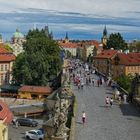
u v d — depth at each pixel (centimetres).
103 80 11812
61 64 12988
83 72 15050
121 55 16675
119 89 9581
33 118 10000
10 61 15412
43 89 11919
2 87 12656
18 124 8544
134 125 5412
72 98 6569
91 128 5094
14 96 12075
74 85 10512
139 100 6956
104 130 5019
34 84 12581
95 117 5878
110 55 19000
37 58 12419
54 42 13288
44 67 12388
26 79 12469
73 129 4428
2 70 15175
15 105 11338
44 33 18075
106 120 5684
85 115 5791
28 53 12850
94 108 6756
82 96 8394
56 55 12888
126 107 7012
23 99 11731
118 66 16550
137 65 16375
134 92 7538
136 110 6694
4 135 4334
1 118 4241
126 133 4912
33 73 12406
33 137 7238
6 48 17325
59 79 11388
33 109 10650
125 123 5528
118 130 5059
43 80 12444
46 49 12912
